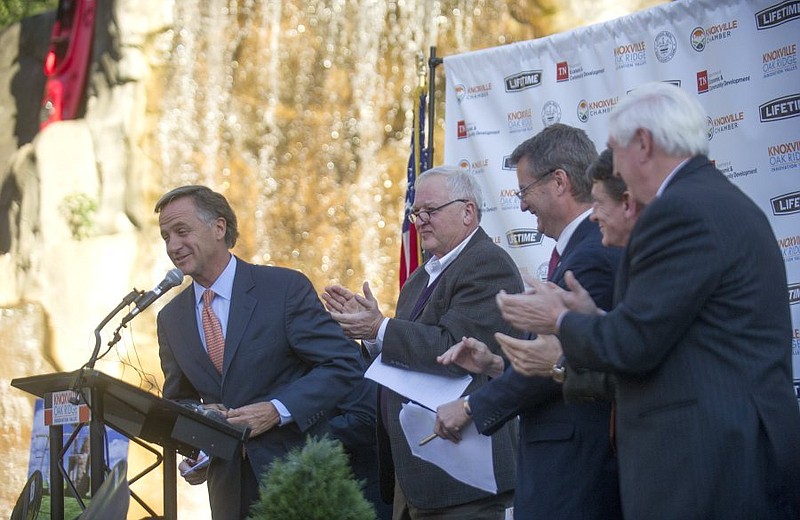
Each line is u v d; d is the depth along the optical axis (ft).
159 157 42.55
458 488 14.79
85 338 39.65
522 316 10.79
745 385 9.63
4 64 46.85
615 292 10.53
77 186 42.11
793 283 16.69
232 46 44.86
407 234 21.76
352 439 18.22
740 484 9.52
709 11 17.87
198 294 16.47
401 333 14.65
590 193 13.41
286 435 15.74
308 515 9.36
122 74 42.88
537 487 12.45
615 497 12.28
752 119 17.28
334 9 46.16
